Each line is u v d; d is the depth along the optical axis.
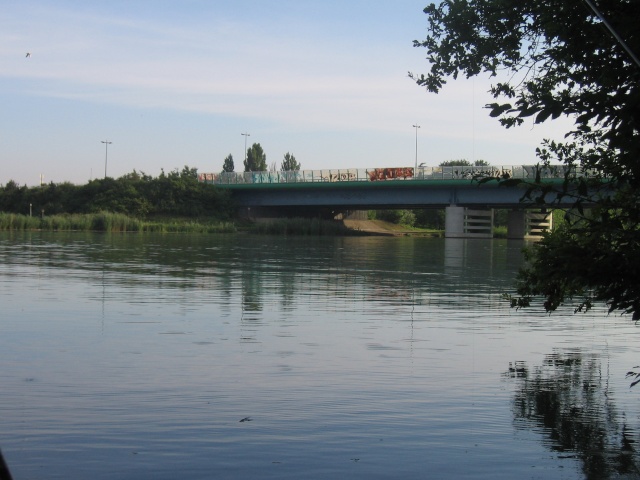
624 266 6.36
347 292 21.27
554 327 15.13
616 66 6.04
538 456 7.38
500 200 83.12
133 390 9.53
